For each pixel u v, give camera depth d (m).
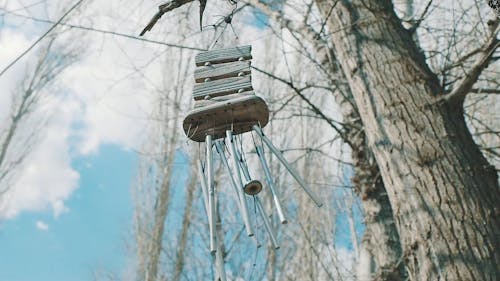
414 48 3.34
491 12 2.99
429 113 2.95
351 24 3.45
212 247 1.83
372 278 4.16
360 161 4.41
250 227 1.79
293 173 1.99
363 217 4.75
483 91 3.84
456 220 2.59
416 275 2.64
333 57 4.66
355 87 3.28
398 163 2.87
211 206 1.91
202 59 2.25
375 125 3.06
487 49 2.93
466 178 2.72
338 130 4.34
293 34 4.34
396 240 4.13
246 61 2.25
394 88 3.09
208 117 2.16
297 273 9.26
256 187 1.99
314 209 9.31
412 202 2.73
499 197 2.73
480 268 2.46
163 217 11.32
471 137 2.98
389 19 3.44
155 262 10.72
